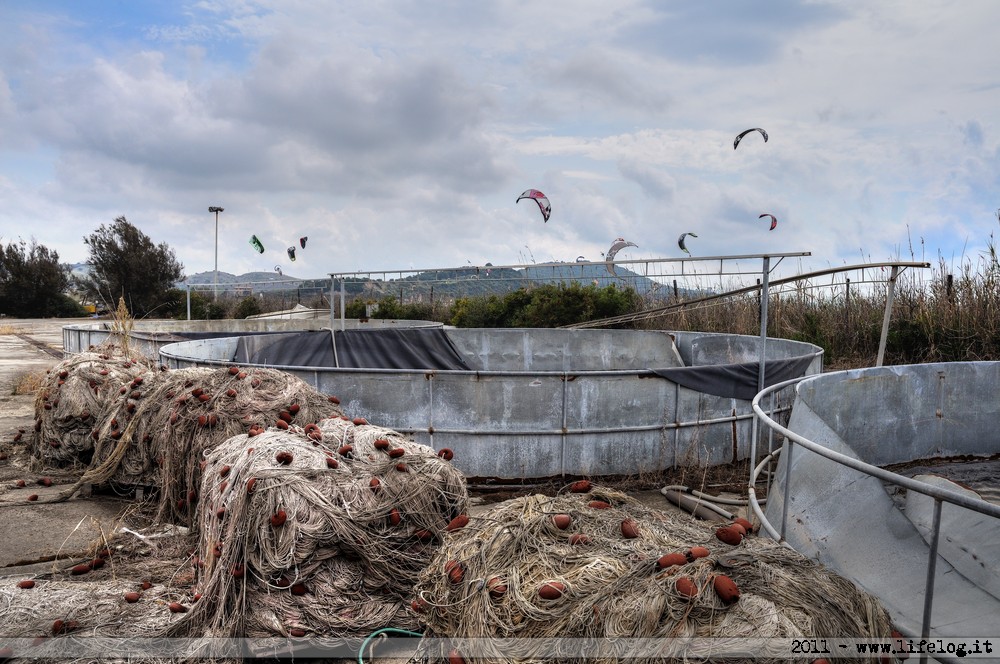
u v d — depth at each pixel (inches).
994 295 444.5
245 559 145.2
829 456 130.9
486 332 530.0
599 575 106.3
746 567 101.3
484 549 117.7
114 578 178.5
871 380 234.8
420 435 288.4
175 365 331.9
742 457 313.0
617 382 288.2
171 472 218.2
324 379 288.5
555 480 287.0
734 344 447.5
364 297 925.2
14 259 1697.8
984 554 152.5
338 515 147.8
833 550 158.7
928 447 251.8
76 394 292.7
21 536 219.1
